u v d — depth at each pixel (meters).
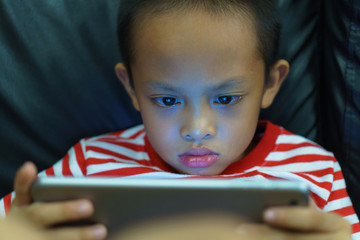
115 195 0.53
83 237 0.54
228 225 0.53
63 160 0.96
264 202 0.52
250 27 0.77
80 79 0.95
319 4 0.96
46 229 0.55
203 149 0.81
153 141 0.85
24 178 0.60
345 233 0.61
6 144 0.94
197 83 0.75
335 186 0.93
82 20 0.93
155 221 0.53
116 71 0.90
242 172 0.91
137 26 0.78
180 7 0.75
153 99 0.79
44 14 0.91
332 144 1.01
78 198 0.54
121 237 0.55
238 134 0.81
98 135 1.02
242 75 0.76
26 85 0.92
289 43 0.96
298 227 0.53
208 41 0.73
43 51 0.92
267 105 0.91
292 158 0.95
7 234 0.47
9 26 0.89
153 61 0.76
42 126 0.96
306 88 1.00
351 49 0.90
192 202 0.52
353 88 0.92
